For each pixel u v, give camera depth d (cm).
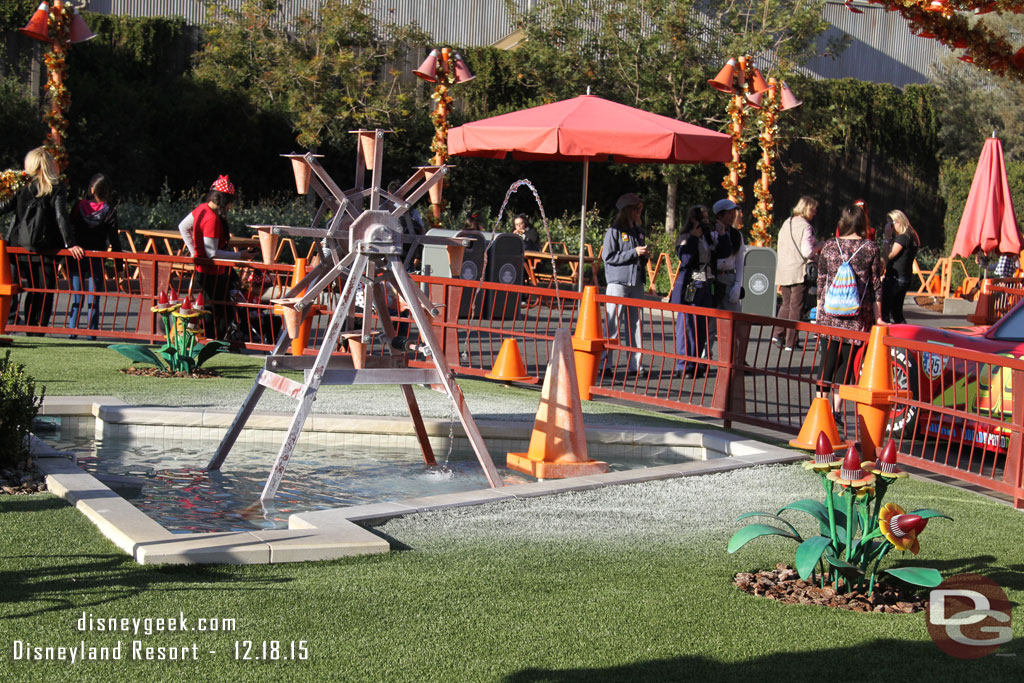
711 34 2986
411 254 737
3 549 498
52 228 1227
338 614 438
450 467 763
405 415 864
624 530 581
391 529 567
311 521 558
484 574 497
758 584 498
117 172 2520
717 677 391
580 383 1025
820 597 484
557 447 738
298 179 692
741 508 635
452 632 425
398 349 751
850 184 3231
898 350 904
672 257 2475
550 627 434
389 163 2848
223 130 2675
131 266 1844
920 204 3312
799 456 773
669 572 511
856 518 503
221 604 444
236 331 1257
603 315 1192
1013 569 537
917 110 3266
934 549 570
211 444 810
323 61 2689
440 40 3403
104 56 2719
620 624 440
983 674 402
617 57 2931
